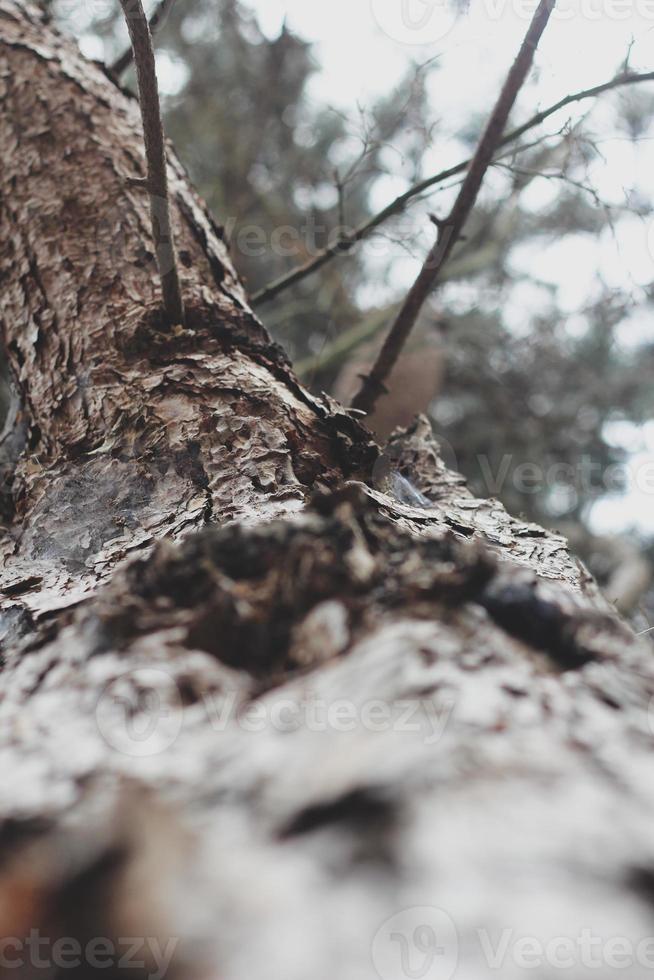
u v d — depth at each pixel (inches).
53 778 17.8
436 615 21.1
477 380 138.9
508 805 14.0
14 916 12.7
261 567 22.9
